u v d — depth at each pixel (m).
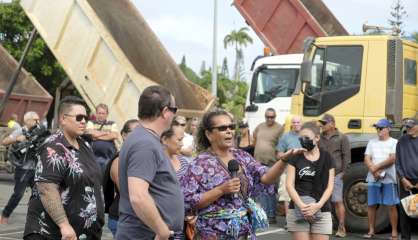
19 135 10.85
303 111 11.74
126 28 14.17
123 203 4.43
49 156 5.12
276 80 15.30
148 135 4.38
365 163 10.84
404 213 9.99
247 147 13.42
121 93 13.17
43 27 13.90
